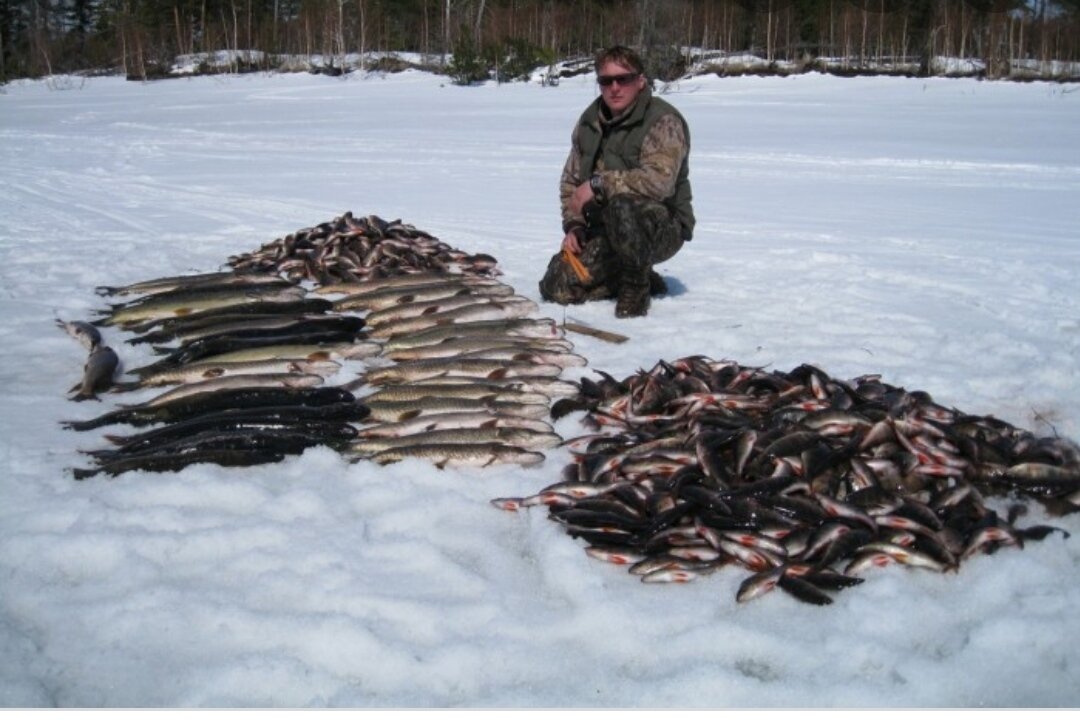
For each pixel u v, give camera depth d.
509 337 6.63
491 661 3.39
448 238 11.13
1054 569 3.97
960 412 5.30
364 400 5.62
